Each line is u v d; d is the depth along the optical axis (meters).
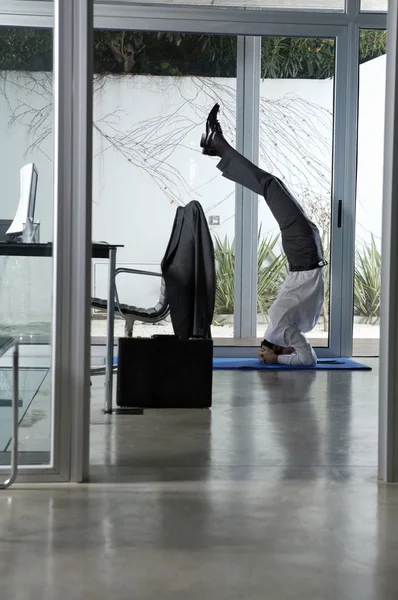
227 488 3.58
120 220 7.50
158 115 7.50
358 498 3.47
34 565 2.71
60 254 3.61
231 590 2.54
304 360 7.05
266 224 7.62
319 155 7.61
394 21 3.69
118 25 7.37
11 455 3.61
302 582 2.60
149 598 2.47
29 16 3.62
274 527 3.09
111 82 7.46
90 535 2.98
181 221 5.29
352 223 7.64
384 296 3.77
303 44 7.56
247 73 7.54
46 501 3.37
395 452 3.72
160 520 3.15
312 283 7.04
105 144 7.48
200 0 7.42
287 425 4.86
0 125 3.64
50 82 3.63
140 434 4.57
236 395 5.78
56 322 3.61
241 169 7.27
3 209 3.65
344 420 5.02
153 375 5.29
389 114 3.72
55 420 3.61
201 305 5.23
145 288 7.52
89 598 2.46
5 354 3.64
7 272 3.65
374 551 2.87
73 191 3.61
